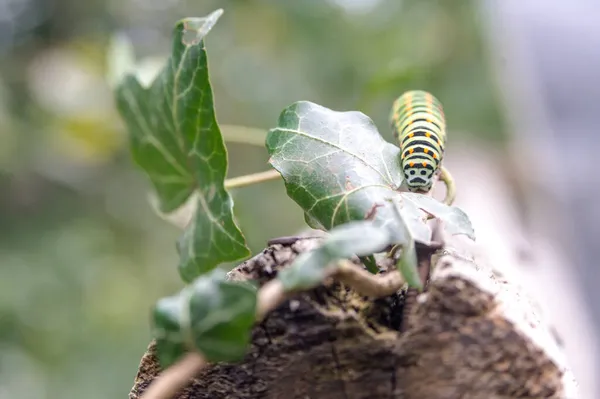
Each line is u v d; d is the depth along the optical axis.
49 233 0.66
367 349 0.19
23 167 0.66
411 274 0.19
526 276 0.28
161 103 0.24
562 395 0.19
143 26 0.73
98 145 0.67
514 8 0.90
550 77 0.75
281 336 0.19
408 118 0.22
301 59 0.74
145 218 0.70
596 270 0.48
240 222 0.29
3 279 0.57
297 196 0.21
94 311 0.58
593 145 0.64
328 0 0.78
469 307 0.19
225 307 0.18
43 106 0.70
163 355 0.19
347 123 0.21
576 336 0.29
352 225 0.18
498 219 0.37
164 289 0.64
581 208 0.56
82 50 0.70
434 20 0.90
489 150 0.78
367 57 0.76
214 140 0.22
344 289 0.20
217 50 0.71
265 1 0.75
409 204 0.20
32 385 0.50
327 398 0.20
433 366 0.19
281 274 0.18
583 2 0.92
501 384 0.19
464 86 0.89
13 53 0.73
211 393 0.20
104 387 0.54
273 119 0.68
